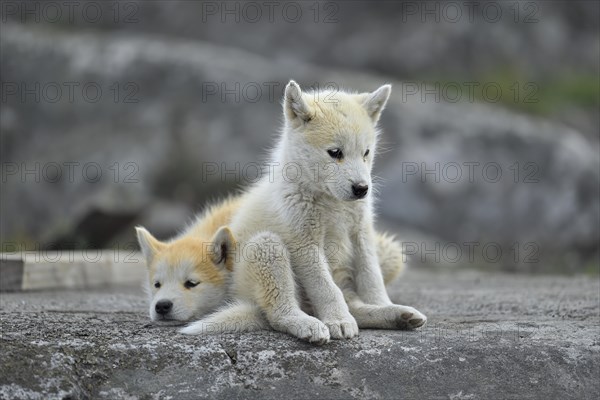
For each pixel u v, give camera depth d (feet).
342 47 81.15
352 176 22.33
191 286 22.91
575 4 89.56
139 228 24.75
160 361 18.85
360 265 23.22
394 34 81.25
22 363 17.94
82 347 18.90
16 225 67.21
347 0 82.84
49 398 17.38
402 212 62.23
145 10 87.71
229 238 23.22
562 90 81.92
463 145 64.75
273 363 19.06
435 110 67.82
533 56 84.53
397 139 64.49
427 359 19.45
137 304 27.99
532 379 19.25
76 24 87.56
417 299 30.25
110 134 70.33
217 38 84.23
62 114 73.36
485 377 19.16
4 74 76.23
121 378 18.37
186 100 70.44
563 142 66.44
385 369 19.11
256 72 71.00
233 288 22.77
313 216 22.47
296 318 20.22
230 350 19.40
